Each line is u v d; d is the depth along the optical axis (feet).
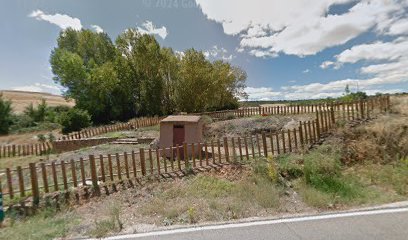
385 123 34.04
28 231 16.42
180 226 15.42
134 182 25.93
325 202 18.29
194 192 22.45
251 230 14.21
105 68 102.73
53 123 111.45
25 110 127.75
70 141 58.75
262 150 36.01
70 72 101.50
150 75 112.27
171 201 20.85
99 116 106.63
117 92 108.17
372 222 14.47
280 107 75.00
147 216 17.84
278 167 25.88
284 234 13.47
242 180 24.62
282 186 22.77
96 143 57.77
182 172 27.76
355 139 32.14
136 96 114.52
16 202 22.82
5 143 74.28
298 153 30.78
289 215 16.33
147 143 51.78
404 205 16.89
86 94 104.73
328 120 37.27
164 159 28.40
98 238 14.33
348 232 13.35
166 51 116.57
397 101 44.42
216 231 14.34
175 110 113.29
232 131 58.29
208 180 24.95
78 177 30.30
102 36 120.88
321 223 14.71
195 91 105.50
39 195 23.70
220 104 120.78
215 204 18.72
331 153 28.84
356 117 39.34
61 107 134.51
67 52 105.09
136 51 109.09
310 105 65.16
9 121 107.04
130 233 14.78
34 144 58.95
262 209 17.84
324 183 22.43
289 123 55.42
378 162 27.68
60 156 45.06
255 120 62.13
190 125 39.65
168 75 115.34
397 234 12.89
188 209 18.20
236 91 128.06
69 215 19.71
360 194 19.67
